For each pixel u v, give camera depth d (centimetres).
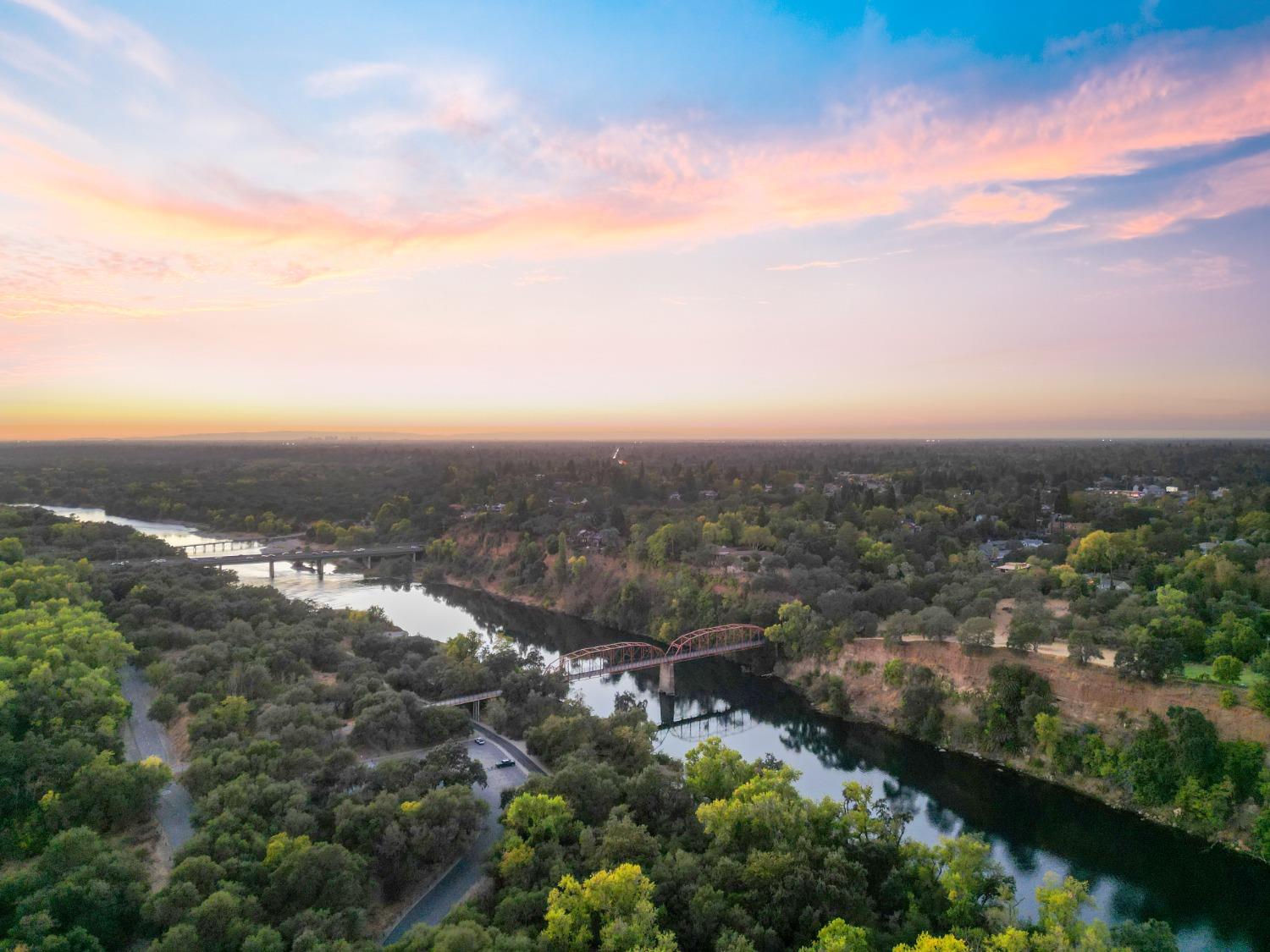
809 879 7744
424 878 9181
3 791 9225
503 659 16900
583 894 7350
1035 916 9806
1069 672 14250
